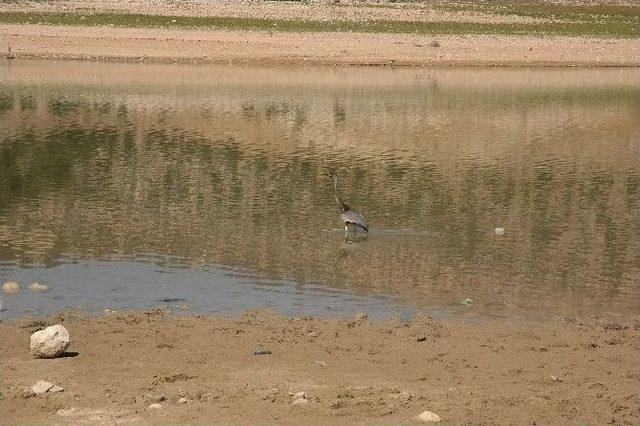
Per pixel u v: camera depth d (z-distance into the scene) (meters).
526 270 15.45
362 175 22.84
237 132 28.27
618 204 20.58
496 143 27.81
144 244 16.45
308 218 18.56
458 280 14.78
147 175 22.22
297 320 12.60
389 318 12.85
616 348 11.87
